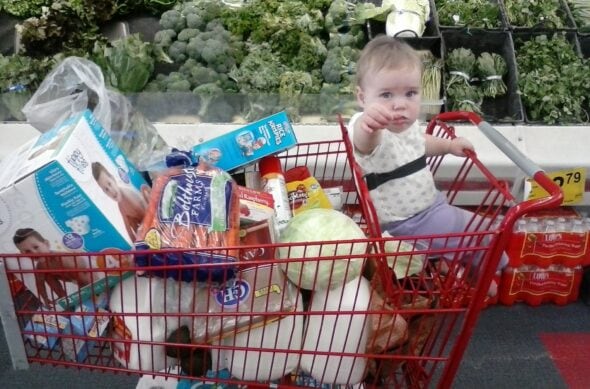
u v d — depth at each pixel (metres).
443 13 2.98
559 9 3.05
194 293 1.18
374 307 1.32
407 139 1.69
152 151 1.57
